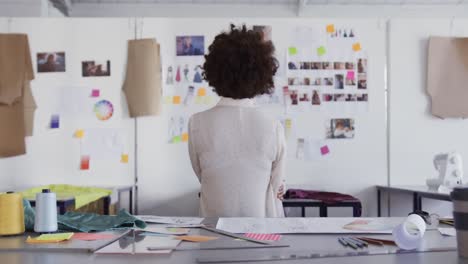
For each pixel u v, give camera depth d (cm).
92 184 343
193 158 169
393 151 349
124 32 347
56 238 103
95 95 345
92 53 346
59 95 345
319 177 345
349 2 579
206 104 346
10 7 443
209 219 144
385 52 351
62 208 223
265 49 168
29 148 342
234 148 162
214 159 162
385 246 95
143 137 345
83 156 344
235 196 160
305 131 346
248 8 575
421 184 348
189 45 346
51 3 523
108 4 570
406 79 351
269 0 573
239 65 164
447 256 85
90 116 345
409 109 351
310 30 349
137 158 345
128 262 81
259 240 102
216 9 576
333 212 344
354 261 81
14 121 341
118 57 347
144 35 347
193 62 346
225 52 165
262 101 345
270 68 169
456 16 575
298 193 317
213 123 164
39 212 117
